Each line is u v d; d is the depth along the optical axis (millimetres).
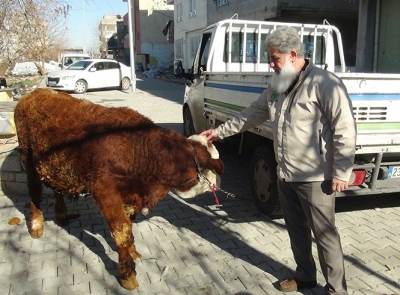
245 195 5965
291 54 3018
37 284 3674
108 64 21766
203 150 3539
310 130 3027
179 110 14625
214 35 6902
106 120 3568
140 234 4691
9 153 5656
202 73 7066
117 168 3367
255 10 19250
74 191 3844
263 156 4902
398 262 4062
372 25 12125
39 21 10641
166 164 3381
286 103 3121
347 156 2889
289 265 4020
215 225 4938
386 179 4500
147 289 3613
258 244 4453
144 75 38219
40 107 3898
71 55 28828
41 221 4602
